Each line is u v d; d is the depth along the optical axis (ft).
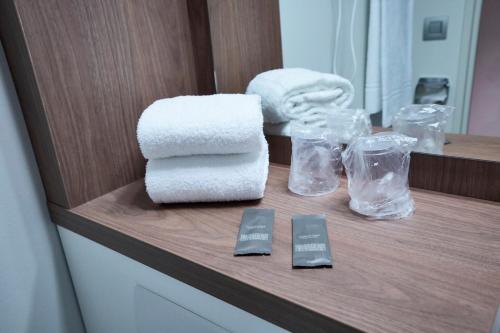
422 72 2.01
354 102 2.25
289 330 1.29
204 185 1.89
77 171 2.06
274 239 1.63
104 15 2.05
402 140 1.86
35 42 1.78
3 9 1.77
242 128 1.78
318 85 2.34
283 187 2.15
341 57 2.26
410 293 1.25
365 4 2.13
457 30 1.88
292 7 2.38
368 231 1.64
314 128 2.26
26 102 1.94
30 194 2.10
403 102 2.07
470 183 1.87
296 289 1.30
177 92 2.57
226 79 2.69
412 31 2.01
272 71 2.52
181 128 1.80
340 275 1.36
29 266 2.15
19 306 2.13
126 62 2.20
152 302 1.81
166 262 1.62
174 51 2.49
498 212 1.74
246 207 1.94
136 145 2.35
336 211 1.83
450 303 1.19
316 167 2.12
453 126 1.92
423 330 1.09
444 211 1.77
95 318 2.36
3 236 2.00
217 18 2.56
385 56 2.08
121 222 1.88
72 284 2.40
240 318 1.45
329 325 1.17
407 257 1.44
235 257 1.52
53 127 1.91
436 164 1.94
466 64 1.86
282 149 2.50
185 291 1.62
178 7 2.47
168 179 1.90
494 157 1.82
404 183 1.82
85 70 2.01
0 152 1.94
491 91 1.82
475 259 1.41
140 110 2.34
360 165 1.84
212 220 1.84
